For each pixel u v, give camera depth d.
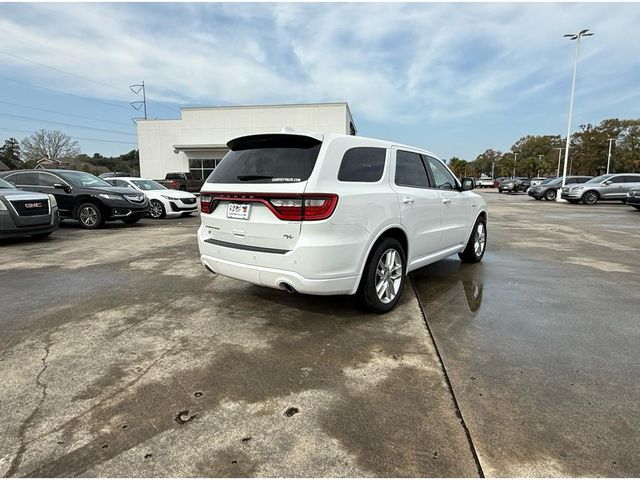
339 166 3.19
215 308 3.82
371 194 3.37
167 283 4.71
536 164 78.56
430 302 4.04
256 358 2.79
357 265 3.28
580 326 3.40
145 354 2.85
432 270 5.48
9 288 4.50
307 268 3.00
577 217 13.23
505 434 1.99
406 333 3.22
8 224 7.06
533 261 6.10
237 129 31.94
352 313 3.68
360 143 3.47
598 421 2.09
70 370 2.61
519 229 10.02
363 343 3.03
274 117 31.48
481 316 3.63
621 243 7.82
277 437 1.97
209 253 3.69
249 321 3.48
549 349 2.94
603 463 1.79
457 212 5.02
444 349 2.93
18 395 2.32
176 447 1.90
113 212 9.76
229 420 2.10
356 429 2.03
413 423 2.07
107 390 2.38
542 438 1.96
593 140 69.19
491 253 6.77
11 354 2.83
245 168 3.42
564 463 1.79
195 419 2.10
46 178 9.91
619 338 3.15
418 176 4.28
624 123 68.06
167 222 11.52
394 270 3.80
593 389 2.40
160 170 32.84
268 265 3.18
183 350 2.91
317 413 2.16
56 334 3.19
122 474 1.73
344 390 2.38
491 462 1.80
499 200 24.62
